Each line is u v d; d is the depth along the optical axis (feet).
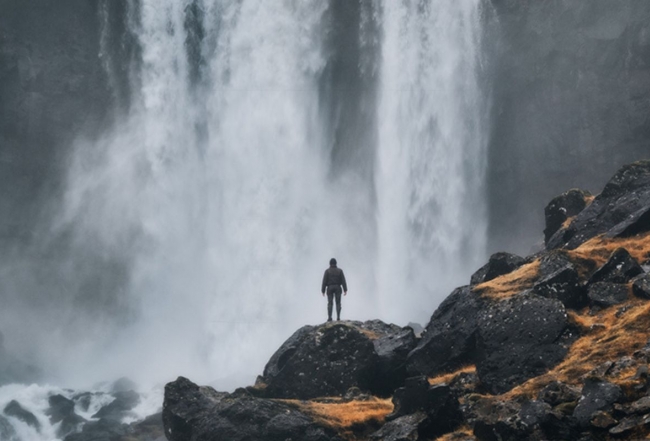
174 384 77.92
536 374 63.41
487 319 69.15
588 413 52.70
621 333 62.28
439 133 211.00
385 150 217.15
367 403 71.92
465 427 60.59
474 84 207.21
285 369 78.84
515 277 75.25
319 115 221.25
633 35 181.78
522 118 198.39
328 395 76.89
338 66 220.64
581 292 70.79
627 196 85.30
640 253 75.00
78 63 210.59
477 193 205.46
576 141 188.65
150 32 219.82
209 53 222.89
